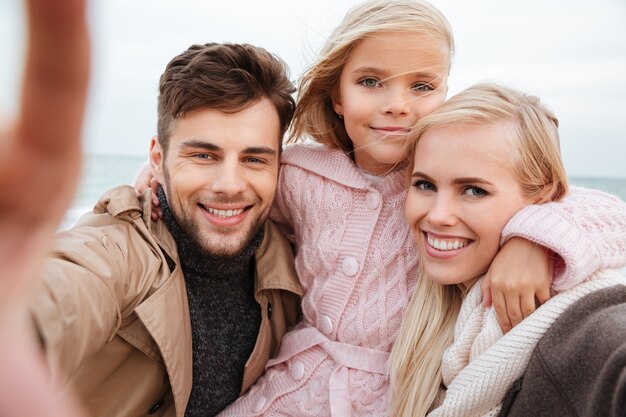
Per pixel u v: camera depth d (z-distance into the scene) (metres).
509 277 1.20
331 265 1.65
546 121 1.32
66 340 0.99
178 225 1.56
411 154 1.46
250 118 1.50
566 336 1.07
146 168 1.81
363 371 1.55
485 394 1.18
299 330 1.70
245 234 1.58
